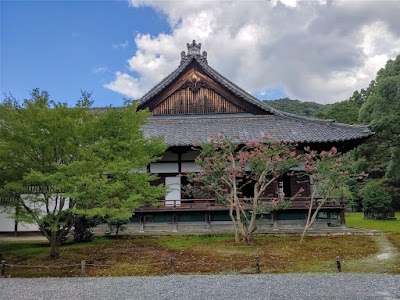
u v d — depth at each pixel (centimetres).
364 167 3494
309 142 2002
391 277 1010
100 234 1977
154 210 2025
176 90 2511
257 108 2466
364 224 2516
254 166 1608
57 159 1205
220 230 2028
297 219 2022
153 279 1026
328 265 1191
